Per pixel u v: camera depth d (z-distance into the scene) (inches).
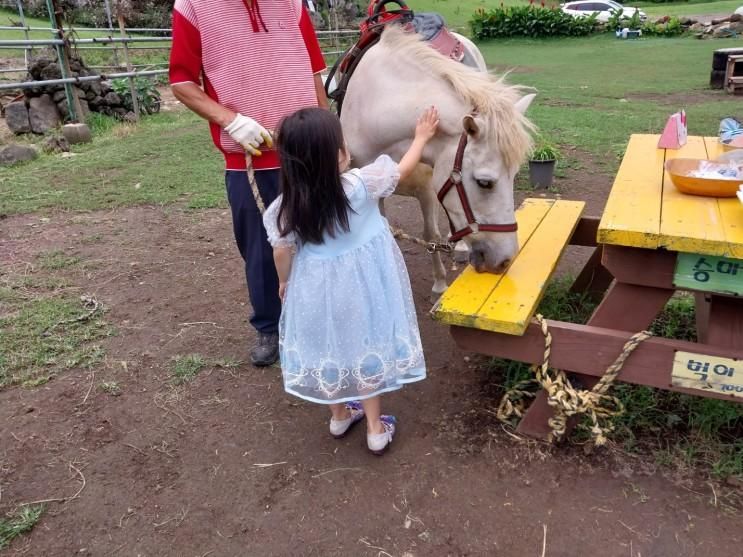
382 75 97.0
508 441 85.9
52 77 309.3
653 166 98.8
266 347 108.4
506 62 601.9
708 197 82.5
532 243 98.0
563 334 77.9
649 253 74.0
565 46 727.7
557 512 73.9
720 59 385.4
